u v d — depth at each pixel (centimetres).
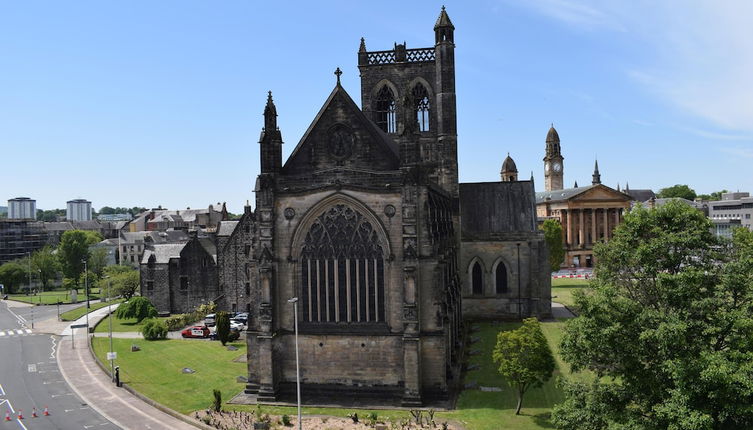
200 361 7481
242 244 11612
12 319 12450
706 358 3195
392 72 9244
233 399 5725
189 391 6106
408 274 5338
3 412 5684
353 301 5684
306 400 5581
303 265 5781
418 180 5409
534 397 5509
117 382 6494
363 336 5581
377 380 5569
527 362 4928
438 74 8912
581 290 4150
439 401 5409
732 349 3400
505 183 10262
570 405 3900
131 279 13375
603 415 3697
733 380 3039
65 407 5803
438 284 5428
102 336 9681
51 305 14738
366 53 9325
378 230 5569
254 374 5881
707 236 3706
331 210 5731
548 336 8150
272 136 5747
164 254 12188
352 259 5669
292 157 5844
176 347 8456
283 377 5791
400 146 5453
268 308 5628
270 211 5706
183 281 12050
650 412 3666
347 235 5684
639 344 3609
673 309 3650
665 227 3897
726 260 3756
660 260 3791
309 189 5681
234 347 8312
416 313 5331
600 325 3691
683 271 3628
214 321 10269
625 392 3797
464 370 6481
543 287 9594
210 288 12088
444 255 5931
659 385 3569
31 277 19050
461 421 4869
